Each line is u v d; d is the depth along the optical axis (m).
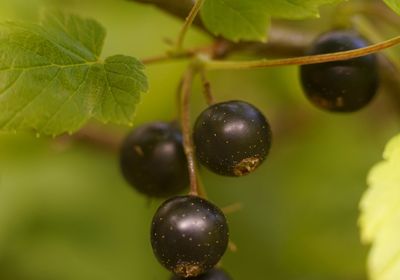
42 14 0.23
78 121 0.22
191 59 0.24
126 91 0.22
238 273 0.33
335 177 0.33
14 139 0.33
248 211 0.33
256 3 0.23
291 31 0.26
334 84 0.24
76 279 0.33
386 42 0.22
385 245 0.22
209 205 0.22
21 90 0.22
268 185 0.34
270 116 0.34
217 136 0.22
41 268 0.33
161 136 0.24
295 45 0.26
